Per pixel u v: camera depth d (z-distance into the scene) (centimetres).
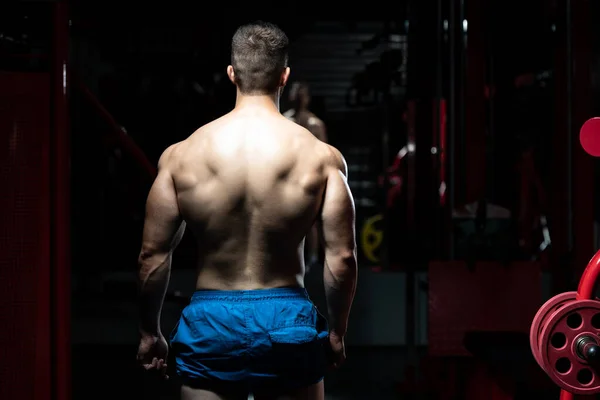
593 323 201
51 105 286
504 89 729
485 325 370
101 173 655
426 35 484
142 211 727
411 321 470
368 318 593
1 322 283
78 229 644
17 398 283
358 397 459
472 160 387
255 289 200
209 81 801
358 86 643
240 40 211
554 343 243
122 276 624
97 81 768
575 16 383
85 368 527
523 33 681
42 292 284
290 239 202
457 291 369
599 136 205
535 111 726
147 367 219
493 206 371
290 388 195
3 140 284
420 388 464
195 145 205
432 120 500
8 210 284
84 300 581
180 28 786
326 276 204
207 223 201
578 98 385
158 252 206
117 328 582
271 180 200
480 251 370
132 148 369
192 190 202
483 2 386
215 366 195
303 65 916
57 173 285
